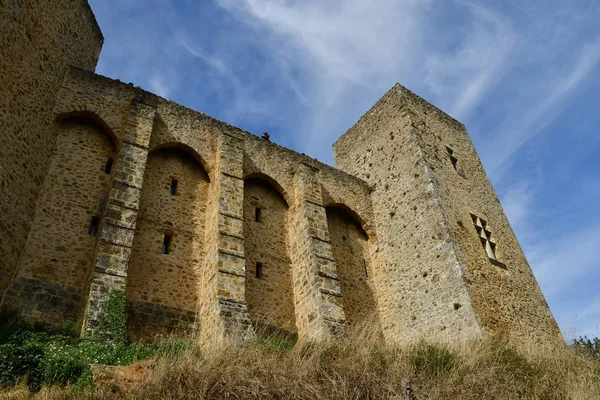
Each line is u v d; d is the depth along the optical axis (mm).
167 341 11438
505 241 20203
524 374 11398
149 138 15547
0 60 11875
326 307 15086
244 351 9297
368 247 20766
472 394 9742
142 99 16844
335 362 9602
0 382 8367
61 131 14938
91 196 14328
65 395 7883
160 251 14797
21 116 12812
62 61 15648
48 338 10609
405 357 10477
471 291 16156
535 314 17844
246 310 13438
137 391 7961
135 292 13531
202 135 17703
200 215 16406
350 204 20891
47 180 13859
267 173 18766
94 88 15938
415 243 18688
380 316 18672
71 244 13219
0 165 11648
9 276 11719
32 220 12906
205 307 14062
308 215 17516
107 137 15773
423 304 17250
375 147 23078
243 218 16609
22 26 13148
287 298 16594
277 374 8680
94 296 11375
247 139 19078
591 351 15195
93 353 9891
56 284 12391
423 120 22328
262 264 16766
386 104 23469
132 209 13492
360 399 8914
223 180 16172
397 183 20797
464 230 18578
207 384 8055
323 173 20984
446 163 21203
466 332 15391
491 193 22125
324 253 16672
